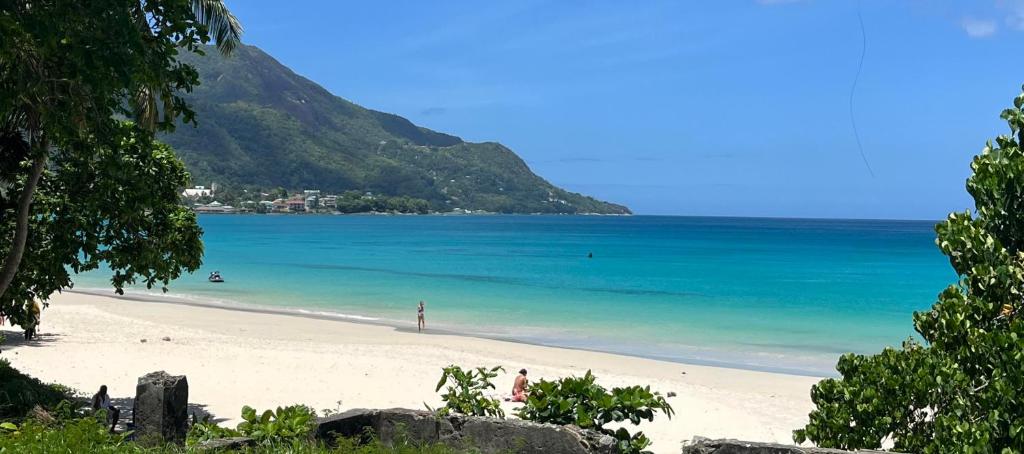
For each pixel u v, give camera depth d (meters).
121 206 13.65
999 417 6.07
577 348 29.75
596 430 7.27
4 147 13.00
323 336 31.64
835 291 52.28
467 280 59.47
